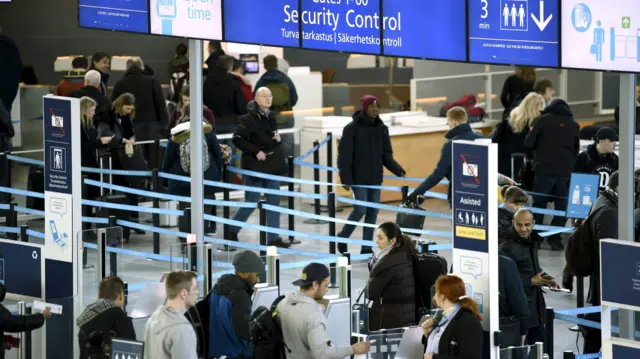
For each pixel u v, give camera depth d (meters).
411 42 14.66
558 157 22.53
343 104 30.84
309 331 12.38
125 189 22.64
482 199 12.99
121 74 33.25
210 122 23.06
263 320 12.67
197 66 16.38
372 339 13.34
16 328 13.61
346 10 15.16
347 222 21.83
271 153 22.61
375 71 34.53
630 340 12.41
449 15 14.27
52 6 34.34
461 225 13.24
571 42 13.13
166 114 25.53
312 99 30.55
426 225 25.34
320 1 15.34
